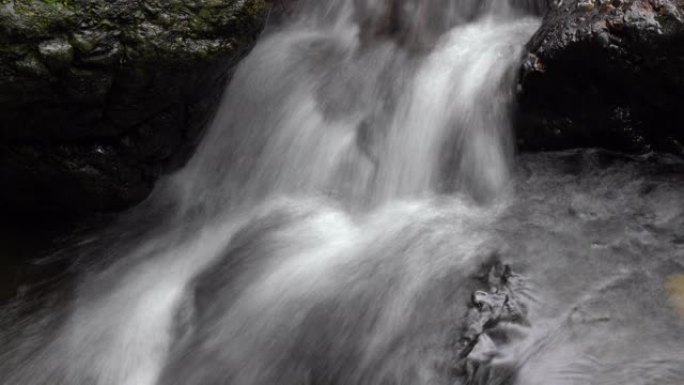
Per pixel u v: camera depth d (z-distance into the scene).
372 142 4.94
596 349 3.25
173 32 4.23
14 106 4.10
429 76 5.04
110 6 4.12
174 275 4.51
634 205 4.10
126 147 4.57
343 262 4.13
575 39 4.23
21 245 4.77
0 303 4.37
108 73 4.14
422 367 3.36
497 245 4.01
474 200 4.54
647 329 3.32
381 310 3.73
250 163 5.05
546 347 3.29
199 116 4.78
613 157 4.43
